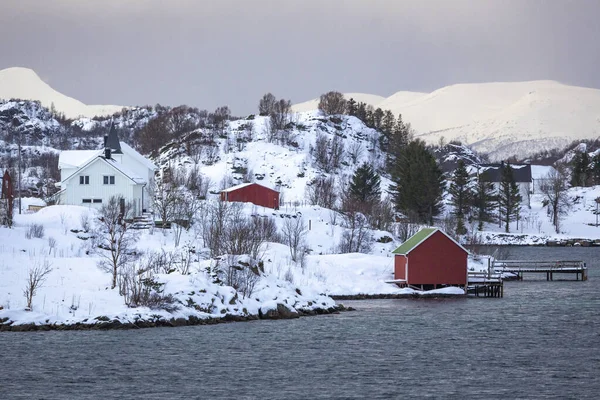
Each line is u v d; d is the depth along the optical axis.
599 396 176.50
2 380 182.75
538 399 174.00
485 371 197.75
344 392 178.25
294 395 175.50
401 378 190.25
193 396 173.75
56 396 171.88
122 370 192.38
